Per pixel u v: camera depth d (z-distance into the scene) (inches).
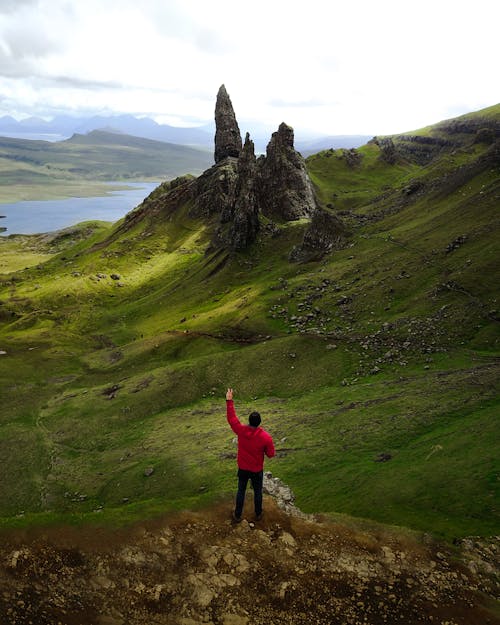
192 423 2726.4
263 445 629.9
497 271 3107.8
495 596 600.7
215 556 588.7
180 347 4170.8
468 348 2511.1
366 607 541.0
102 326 6107.3
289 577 569.0
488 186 4505.4
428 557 649.0
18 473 2618.1
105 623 494.0
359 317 3449.8
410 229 4707.2
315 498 1258.0
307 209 7618.1
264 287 4977.9
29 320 6535.4
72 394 3732.8
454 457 1261.1
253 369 3221.0
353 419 1902.1
